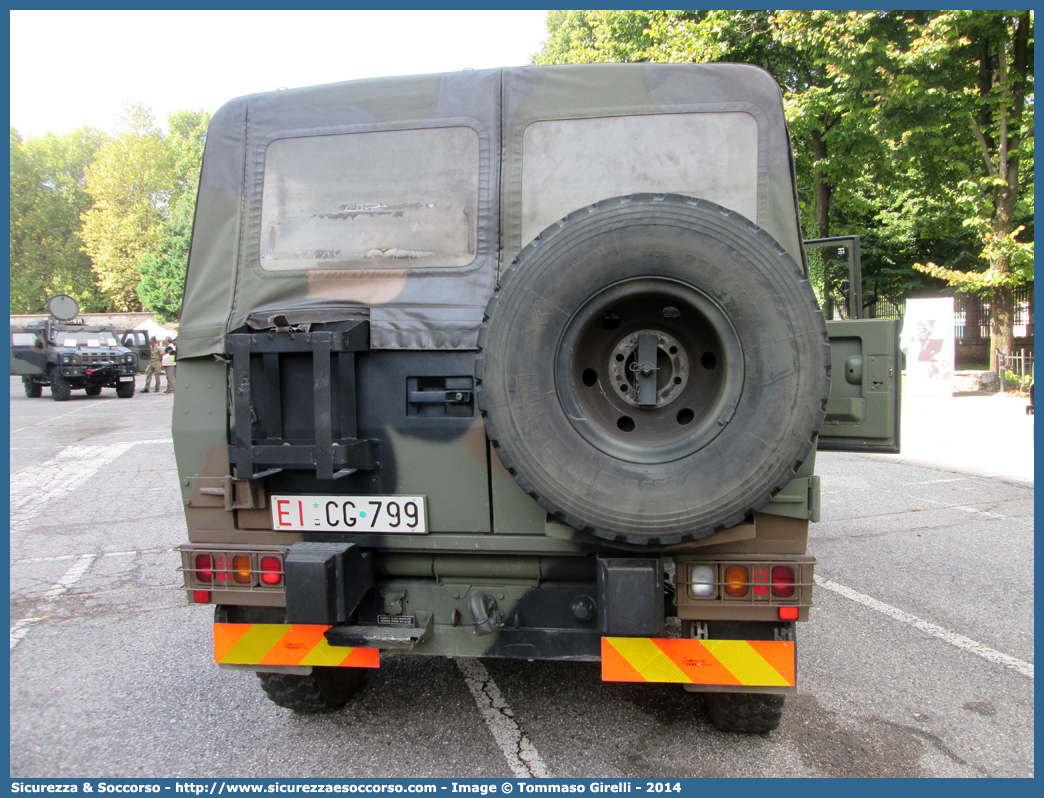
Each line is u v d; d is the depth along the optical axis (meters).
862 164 16.98
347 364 2.69
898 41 14.73
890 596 4.77
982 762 2.84
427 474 2.73
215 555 2.78
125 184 49.06
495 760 2.85
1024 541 6.02
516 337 2.37
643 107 2.79
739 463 2.29
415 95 2.89
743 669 2.62
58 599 4.85
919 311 16.16
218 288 2.93
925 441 10.85
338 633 2.70
